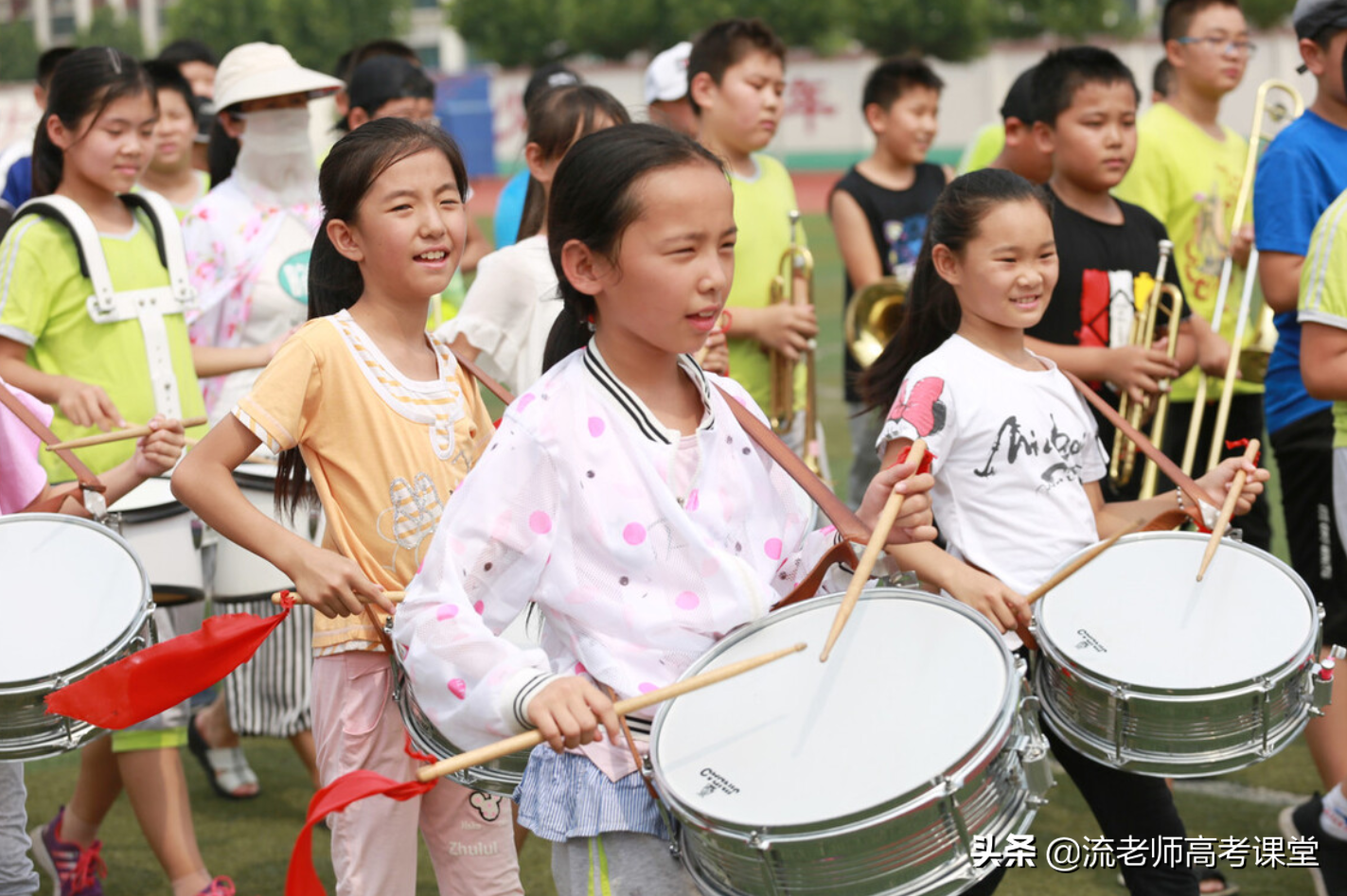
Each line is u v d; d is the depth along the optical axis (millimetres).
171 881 3516
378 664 2777
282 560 2496
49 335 3797
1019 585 2854
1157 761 2443
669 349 2145
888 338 4992
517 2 34438
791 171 31031
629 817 2109
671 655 2176
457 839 2891
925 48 31938
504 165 33688
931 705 2000
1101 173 3898
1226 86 4969
